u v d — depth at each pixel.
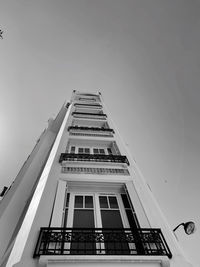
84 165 6.46
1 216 6.00
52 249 3.32
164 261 3.35
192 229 4.54
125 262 3.30
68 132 9.21
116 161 6.88
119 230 4.11
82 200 5.36
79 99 17.30
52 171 5.84
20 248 3.43
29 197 7.19
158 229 4.07
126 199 5.49
